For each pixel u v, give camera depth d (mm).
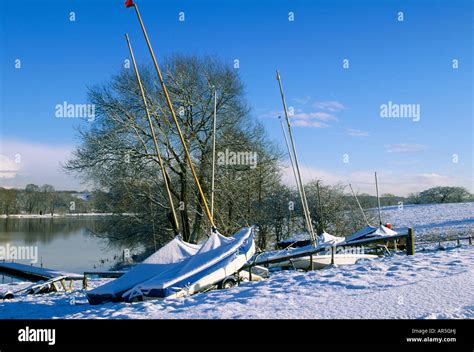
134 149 30109
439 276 11609
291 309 8977
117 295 11883
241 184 35094
